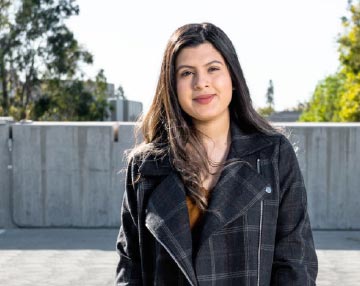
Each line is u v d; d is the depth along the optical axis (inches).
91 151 356.2
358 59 1214.3
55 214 360.2
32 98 1635.1
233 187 82.2
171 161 84.9
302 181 85.3
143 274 86.0
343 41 1211.2
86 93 1625.2
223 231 81.7
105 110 1665.8
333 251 303.9
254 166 84.0
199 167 83.4
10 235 345.4
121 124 354.3
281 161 84.7
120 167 355.6
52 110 1625.2
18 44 1551.4
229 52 84.7
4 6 1556.3
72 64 1610.5
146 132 89.7
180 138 84.7
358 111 1294.3
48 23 1553.9
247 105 86.4
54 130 356.8
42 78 1593.3
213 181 84.5
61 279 253.3
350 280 250.8
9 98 1600.6
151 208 83.3
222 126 86.7
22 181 360.2
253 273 81.1
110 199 357.4
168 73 85.4
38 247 315.3
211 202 81.4
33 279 253.6
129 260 88.4
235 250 81.6
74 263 280.8
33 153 358.6
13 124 359.6
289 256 82.9
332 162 346.6
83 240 331.6
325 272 263.9
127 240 88.6
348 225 349.4
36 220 361.1
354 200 348.5
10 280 252.2
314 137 346.0
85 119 1635.1
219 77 83.7
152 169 85.5
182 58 84.1
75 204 358.9
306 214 85.0
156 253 84.2
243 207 81.1
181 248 80.4
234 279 81.4
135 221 87.5
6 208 362.6
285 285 81.5
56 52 1563.7
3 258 291.6
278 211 84.0
